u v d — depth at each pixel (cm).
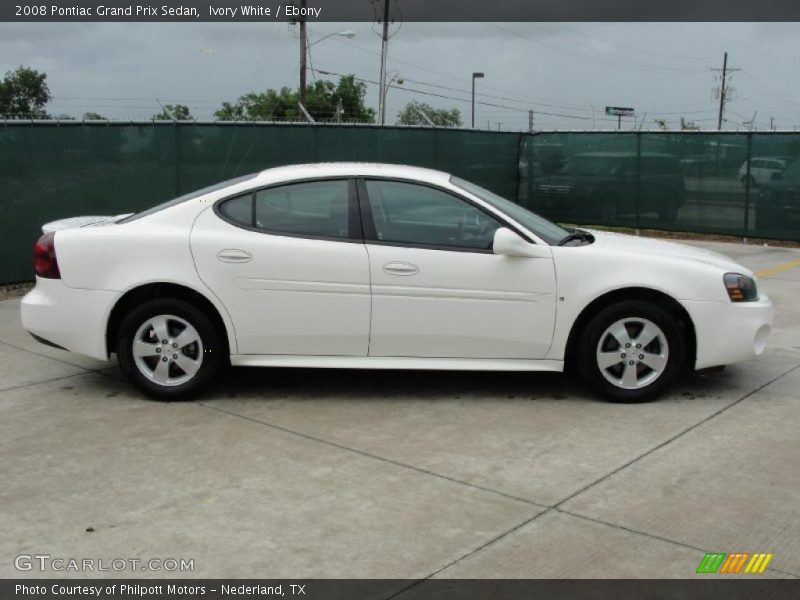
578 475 477
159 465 487
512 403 602
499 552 390
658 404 601
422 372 674
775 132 1466
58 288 586
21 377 656
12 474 473
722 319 593
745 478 474
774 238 1492
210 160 1183
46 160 1018
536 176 1773
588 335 589
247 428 547
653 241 662
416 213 592
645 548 395
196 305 592
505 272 581
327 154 1338
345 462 493
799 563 383
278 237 582
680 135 1573
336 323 584
